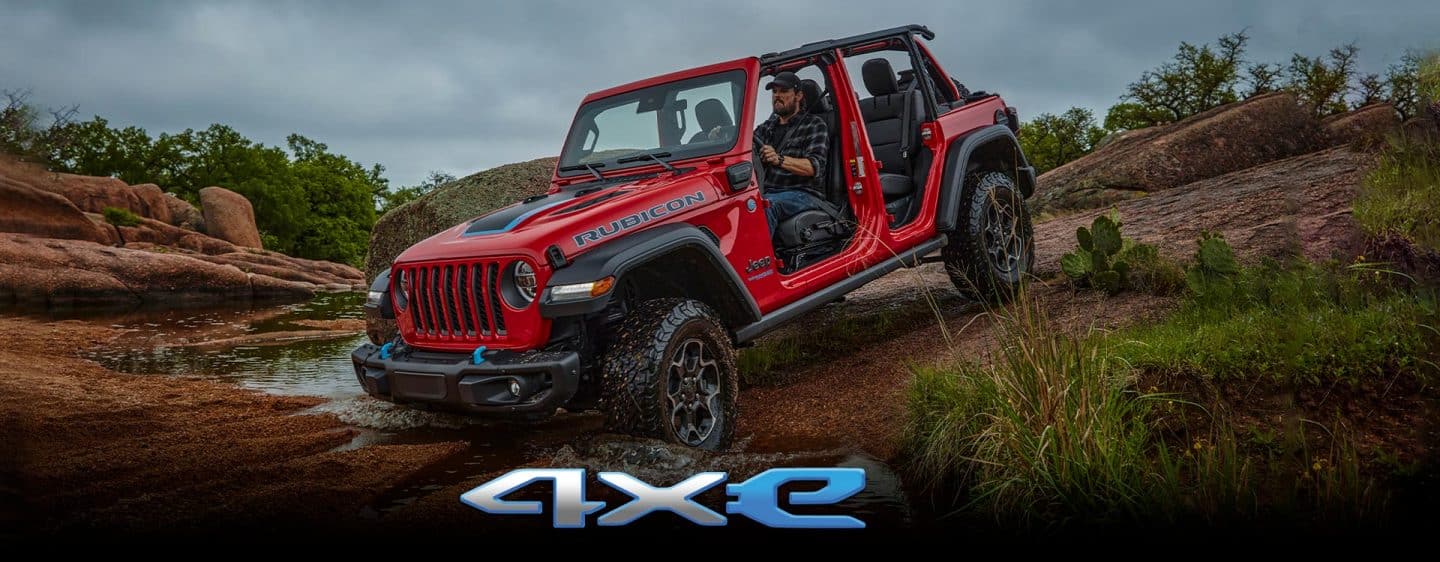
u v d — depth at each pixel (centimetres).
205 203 4400
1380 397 325
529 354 362
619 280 371
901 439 366
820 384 481
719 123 463
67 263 1653
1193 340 369
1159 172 1201
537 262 362
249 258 2956
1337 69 939
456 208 846
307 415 494
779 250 491
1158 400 333
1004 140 611
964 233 568
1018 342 337
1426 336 346
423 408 391
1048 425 300
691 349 391
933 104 569
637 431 368
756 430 420
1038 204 1243
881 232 514
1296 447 304
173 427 460
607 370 370
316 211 6788
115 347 852
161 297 1697
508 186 859
